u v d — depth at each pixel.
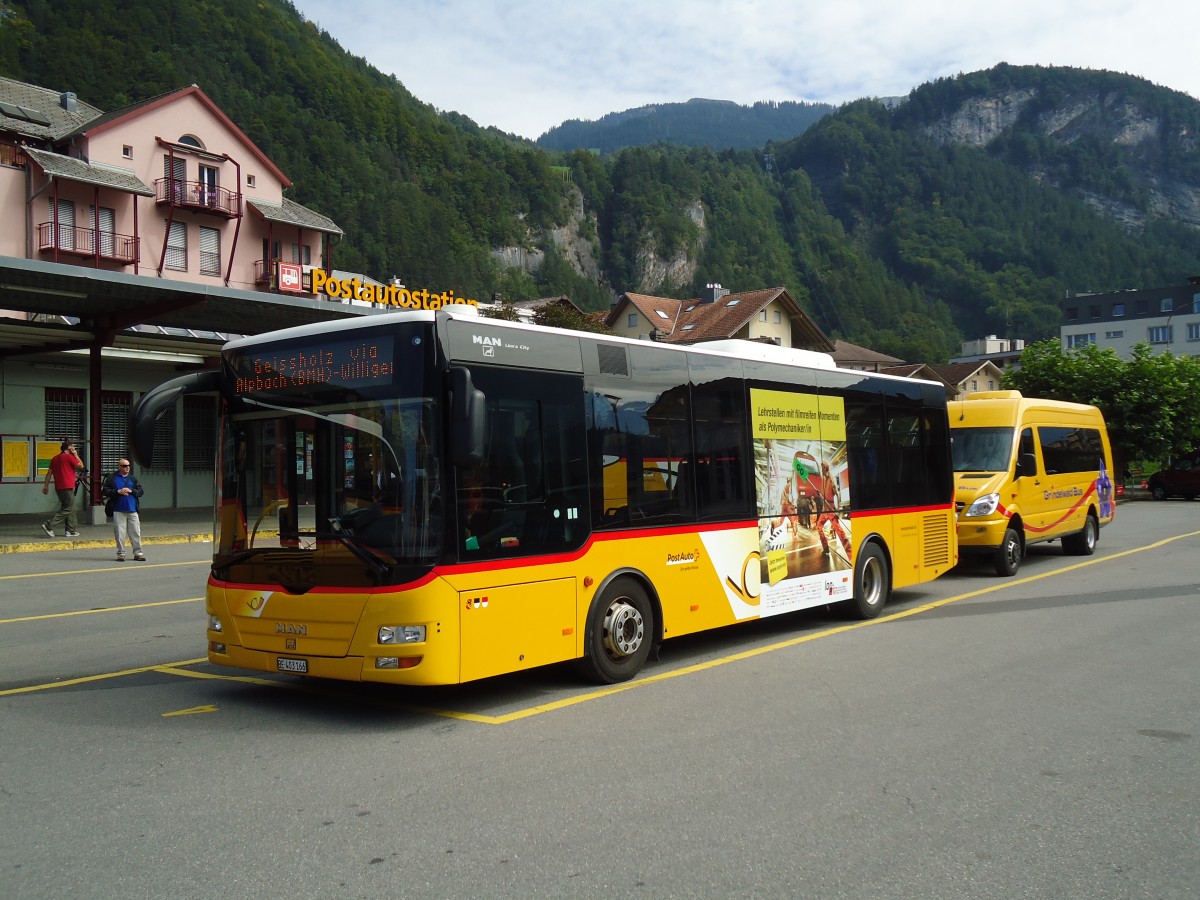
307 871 4.27
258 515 7.20
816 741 6.27
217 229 40.84
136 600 12.87
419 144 137.50
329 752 6.13
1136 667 8.52
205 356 30.88
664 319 71.25
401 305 35.59
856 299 163.62
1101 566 16.53
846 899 3.98
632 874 4.22
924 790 5.32
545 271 146.00
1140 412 40.88
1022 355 44.41
